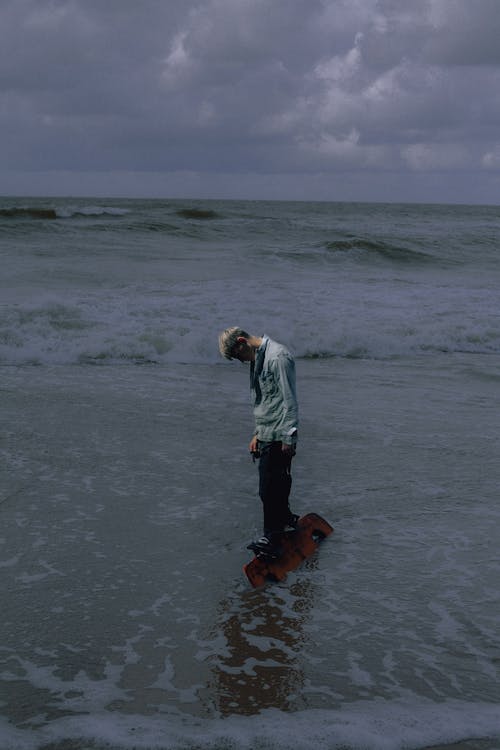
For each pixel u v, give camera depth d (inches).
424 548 175.5
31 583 152.1
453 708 114.2
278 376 168.2
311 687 119.6
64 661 124.8
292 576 160.6
